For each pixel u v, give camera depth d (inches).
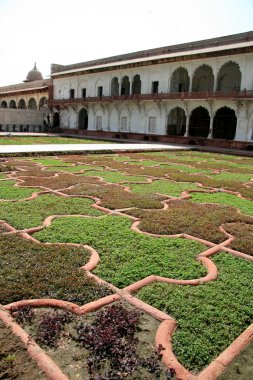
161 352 72.1
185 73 915.4
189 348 74.3
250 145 718.5
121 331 78.9
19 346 71.8
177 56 822.5
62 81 1233.4
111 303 91.0
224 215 180.7
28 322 81.0
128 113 1000.2
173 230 151.6
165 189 252.2
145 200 206.5
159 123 914.1
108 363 68.7
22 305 86.7
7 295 90.4
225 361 71.6
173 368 67.8
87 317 84.2
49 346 73.2
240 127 743.1
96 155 496.1
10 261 111.3
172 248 131.4
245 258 127.0
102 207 187.6
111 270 110.1
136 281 103.7
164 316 85.1
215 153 636.7
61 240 134.0
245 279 108.8
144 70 937.5
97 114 1109.7
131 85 978.7
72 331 78.6
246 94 701.9
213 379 66.9
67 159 425.7
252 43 681.6
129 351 71.9
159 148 619.8
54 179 269.9
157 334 78.0
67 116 1230.3
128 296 94.2
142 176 311.1
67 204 190.4
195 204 205.5
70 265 110.6
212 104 786.8
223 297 96.3
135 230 150.1
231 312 89.3
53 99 1249.4
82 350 72.4
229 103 756.6
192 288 100.7
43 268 106.8
